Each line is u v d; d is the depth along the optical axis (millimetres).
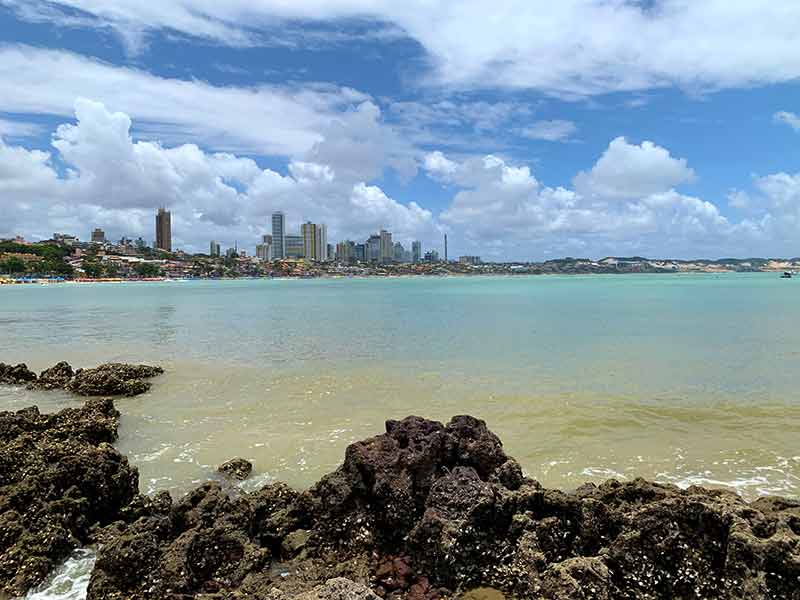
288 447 17781
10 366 30141
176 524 12109
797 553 9148
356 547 11812
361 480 12445
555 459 16656
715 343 40125
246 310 80938
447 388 25875
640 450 17438
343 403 23281
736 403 22828
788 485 14766
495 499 11430
